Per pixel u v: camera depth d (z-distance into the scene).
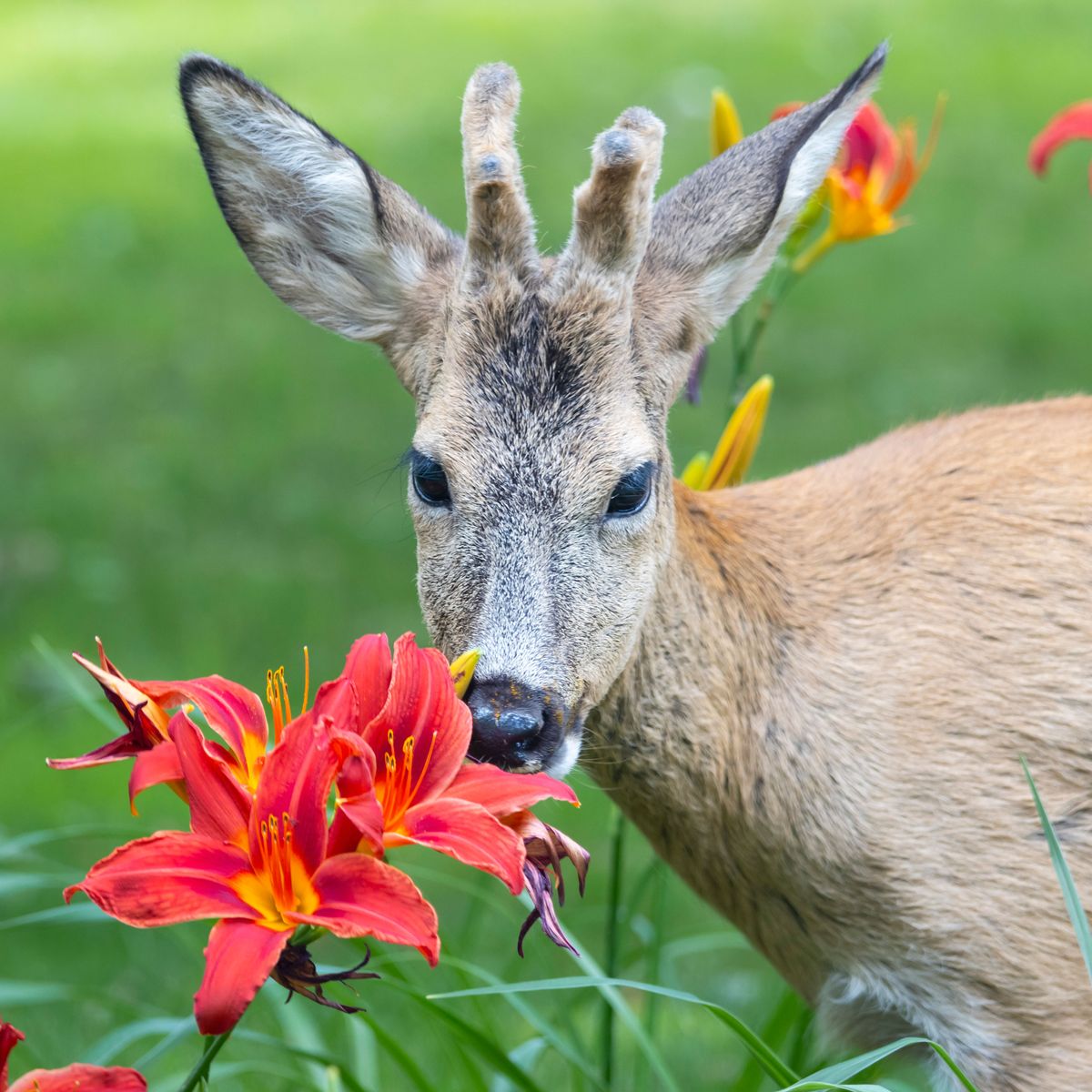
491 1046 6.50
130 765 12.81
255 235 7.50
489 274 6.60
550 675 6.08
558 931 4.25
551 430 6.37
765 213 7.22
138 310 22.36
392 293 7.36
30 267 23.94
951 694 6.95
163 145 30.17
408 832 4.32
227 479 17.47
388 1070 8.87
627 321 6.58
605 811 11.79
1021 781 6.84
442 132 28.41
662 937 8.76
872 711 6.97
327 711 4.31
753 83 30.52
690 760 7.04
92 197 27.05
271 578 15.38
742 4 39.66
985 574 7.16
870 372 19.22
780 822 7.01
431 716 4.50
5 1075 4.20
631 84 30.92
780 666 7.07
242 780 4.44
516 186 6.57
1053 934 6.77
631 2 40.12
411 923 3.93
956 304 21.30
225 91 7.29
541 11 39.78
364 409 19.34
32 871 11.30
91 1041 9.28
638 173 6.41
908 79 31.53
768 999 10.03
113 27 41.28
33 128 31.58
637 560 6.50
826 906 7.03
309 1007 9.06
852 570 7.31
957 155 27.34
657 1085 8.85
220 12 42.44
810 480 7.79
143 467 17.75
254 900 4.08
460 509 6.37
